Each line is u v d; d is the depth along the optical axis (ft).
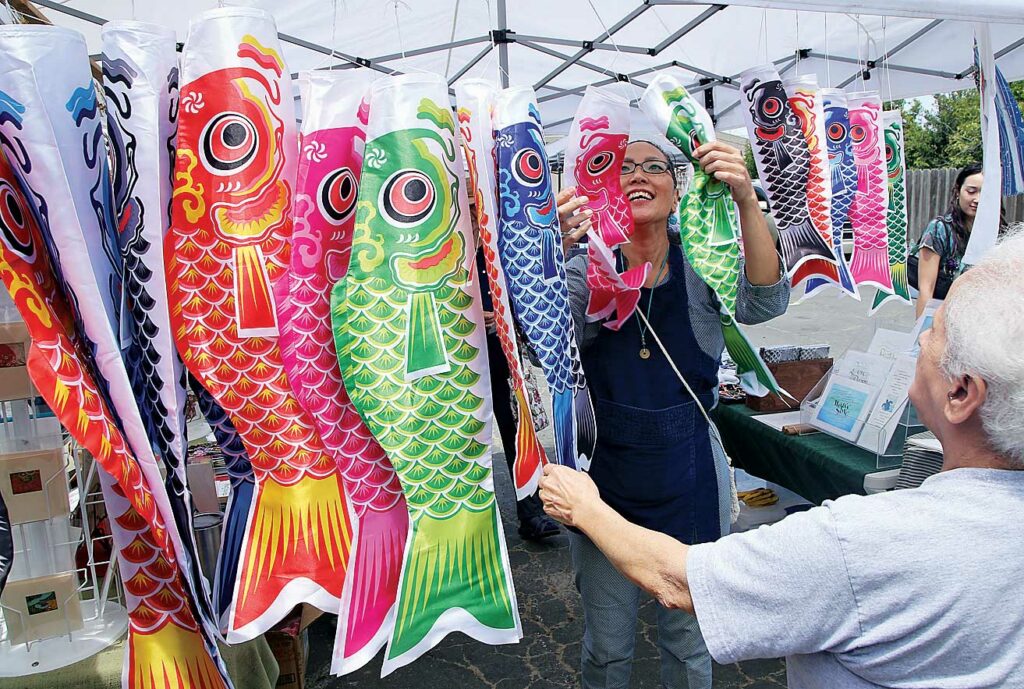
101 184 2.91
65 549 4.10
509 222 3.39
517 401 3.48
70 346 2.80
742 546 2.80
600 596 5.29
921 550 2.39
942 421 2.59
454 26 12.08
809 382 8.42
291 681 6.28
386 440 3.21
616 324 4.79
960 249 9.86
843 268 6.74
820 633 2.57
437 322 3.25
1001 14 4.56
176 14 9.96
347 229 3.19
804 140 6.00
